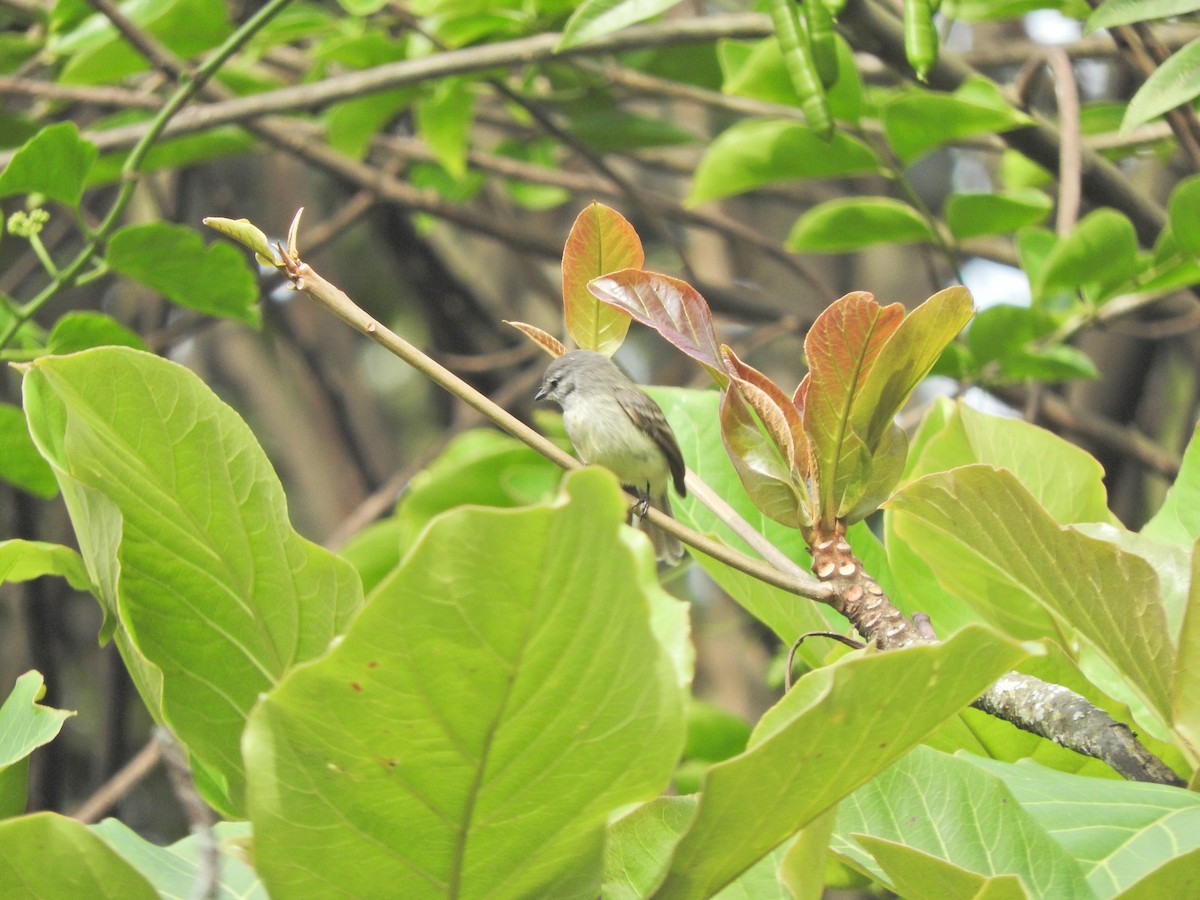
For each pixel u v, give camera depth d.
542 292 12.22
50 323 13.59
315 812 5.42
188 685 5.59
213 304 6.75
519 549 5.37
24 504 10.64
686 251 14.09
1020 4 6.70
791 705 5.43
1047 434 5.80
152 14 8.53
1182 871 5.42
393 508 12.52
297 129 11.20
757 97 6.97
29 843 5.43
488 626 5.38
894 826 5.57
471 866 5.44
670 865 5.43
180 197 12.09
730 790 5.41
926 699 5.41
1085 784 5.57
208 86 10.04
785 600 5.75
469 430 11.32
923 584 5.81
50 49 8.66
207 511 5.57
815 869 5.45
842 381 5.59
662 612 5.42
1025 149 6.82
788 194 13.23
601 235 5.70
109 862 5.43
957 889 5.47
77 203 6.17
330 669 5.39
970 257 11.84
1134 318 10.17
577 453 6.98
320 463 13.16
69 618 14.80
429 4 8.52
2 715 5.61
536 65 9.33
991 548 5.62
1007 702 5.61
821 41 6.03
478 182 11.72
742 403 5.62
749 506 5.82
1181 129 6.04
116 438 5.55
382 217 12.27
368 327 5.58
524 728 5.41
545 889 5.45
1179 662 5.55
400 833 5.43
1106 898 5.51
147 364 5.55
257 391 14.03
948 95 6.38
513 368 12.88
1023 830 5.55
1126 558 5.56
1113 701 5.70
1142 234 7.01
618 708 5.40
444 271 12.69
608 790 5.42
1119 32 6.04
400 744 5.41
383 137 11.65
